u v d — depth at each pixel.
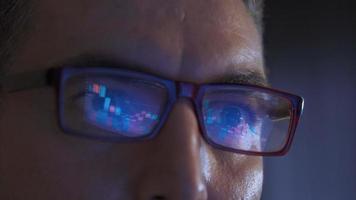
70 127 0.35
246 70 0.39
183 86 0.36
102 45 0.36
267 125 0.40
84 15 0.36
